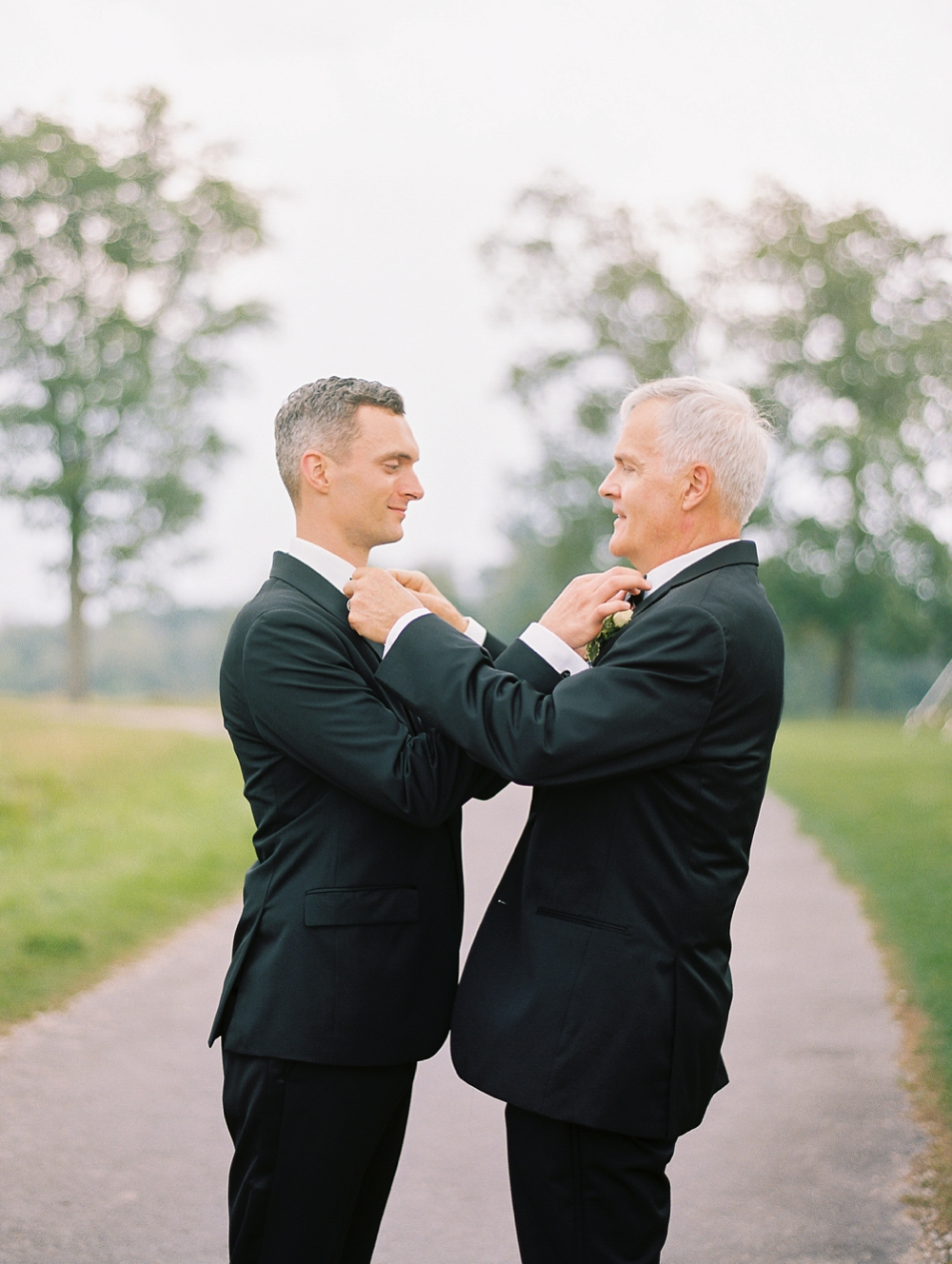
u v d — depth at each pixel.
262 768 2.21
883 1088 3.79
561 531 30.64
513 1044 2.04
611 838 2.03
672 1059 2.01
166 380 26.92
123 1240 2.87
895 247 30.08
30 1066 4.02
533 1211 2.08
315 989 2.10
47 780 9.75
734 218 30.94
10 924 5.72
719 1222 2.98
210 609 64.19
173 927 6.06
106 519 26.47
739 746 2.06
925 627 30.20
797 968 5.23
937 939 5.43
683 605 2.02
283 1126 2.12
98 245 27.06
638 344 30.70
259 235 27.39
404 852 2.19
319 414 2.28
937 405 30.09
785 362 29.95
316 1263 2.17
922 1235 2.86
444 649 2.09
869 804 9.72
